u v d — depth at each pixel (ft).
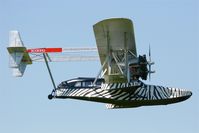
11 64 252.01
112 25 204.64
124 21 201.87
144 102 230.07
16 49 250.37
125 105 237.45
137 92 228.43
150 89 229.04
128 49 221.46
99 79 237.25
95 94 233.35
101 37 213.46
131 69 228.22
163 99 227.81
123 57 224.12
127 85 223.51
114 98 229.45
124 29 207.51
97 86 236.02
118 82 229.66
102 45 219.00
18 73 253.24
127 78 220.84
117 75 221.05
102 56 225.56
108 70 221.05
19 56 251.19
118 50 221.25
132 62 228.43
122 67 229.66
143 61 226.99
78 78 240.73
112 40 214.90
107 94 231.30
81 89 237.04
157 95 228.43
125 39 213.25
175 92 228.84
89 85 237.25
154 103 232.32
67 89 239.71
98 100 233.76
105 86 227.20
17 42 258.16
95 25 204.74
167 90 229.25
